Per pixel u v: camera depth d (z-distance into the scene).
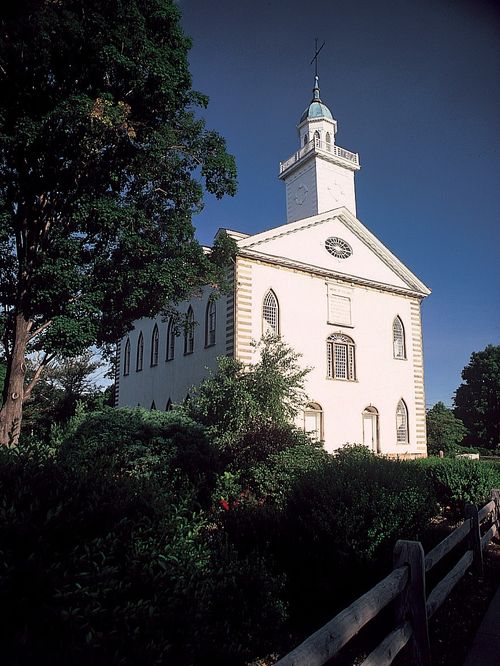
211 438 14.71
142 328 37.19
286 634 5.78
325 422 26.80
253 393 16.73
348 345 29.17
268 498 11.03
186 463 11.52
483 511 8.71
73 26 15.23
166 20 17.83
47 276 16.17
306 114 39.22
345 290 29.53
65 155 16.38
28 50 15.09
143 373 35.88
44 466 3.85
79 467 4.18
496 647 5.28
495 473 12.97
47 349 17.23
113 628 3.11
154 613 3.37
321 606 6.29
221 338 25.66
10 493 3.33
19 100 16.05
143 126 17.75
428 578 7.02
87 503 3.61
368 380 29.47
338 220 30.03
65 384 31.30
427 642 4.51
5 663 2.46
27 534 3.03
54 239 17.80
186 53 19.03
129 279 17.52
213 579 4.96
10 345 20.45
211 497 10.60
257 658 5.11
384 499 6.59
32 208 17.70
